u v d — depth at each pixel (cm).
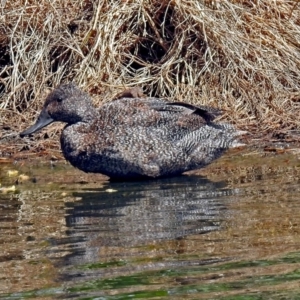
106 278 1612
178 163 2502
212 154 2550
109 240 1869
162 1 3331
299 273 1600
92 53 3241
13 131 3011
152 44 3350
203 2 3366
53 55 3325
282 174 2464
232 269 1636
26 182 2505
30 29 3381
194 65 3266
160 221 2014
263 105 3159
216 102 3148
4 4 3397
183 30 3275
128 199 2258
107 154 2452
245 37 3303
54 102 2534
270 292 1510
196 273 1622
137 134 2466
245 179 2430
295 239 1811
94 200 2259
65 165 2703
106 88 3172
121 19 3309
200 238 1853
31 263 1723
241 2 3450
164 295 1512
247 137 2944
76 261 1725
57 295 1531
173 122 2506
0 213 2153
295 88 3269
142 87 3200
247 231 1889
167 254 1745
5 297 1531
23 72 3253
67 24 3381
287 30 3419
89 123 2494
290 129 3000
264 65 3238
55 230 1970
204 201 2192
